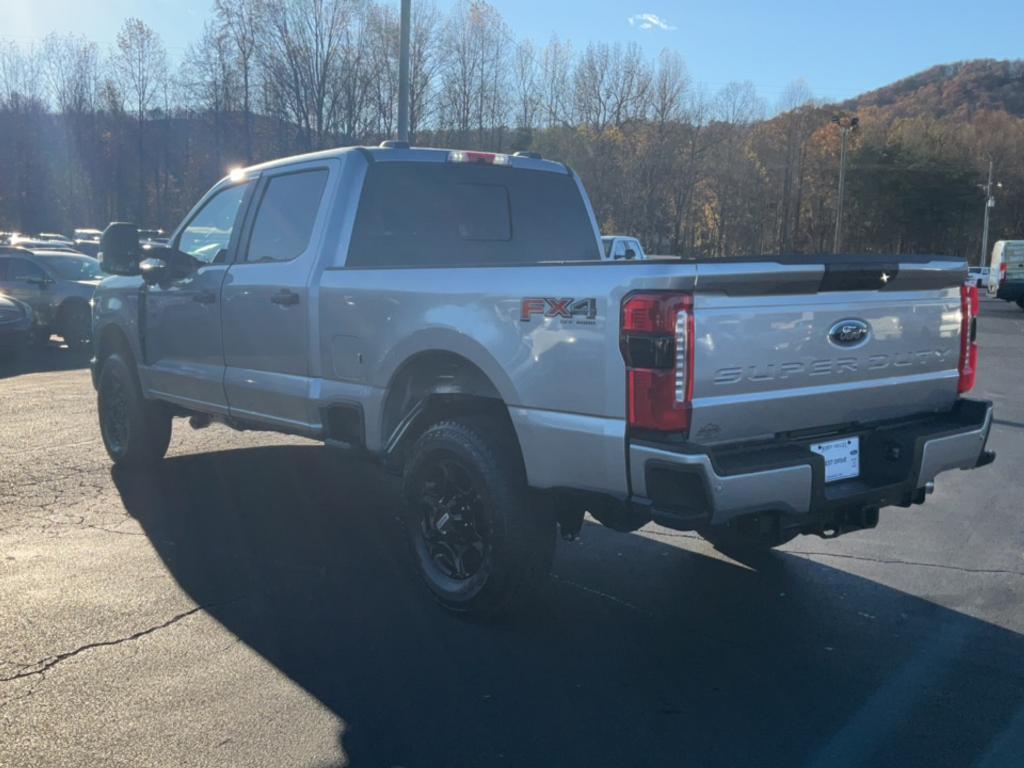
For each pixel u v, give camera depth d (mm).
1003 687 4020
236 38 42594
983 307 37312
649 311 3697
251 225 6141
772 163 66250
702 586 5219
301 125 41875
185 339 6527
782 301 3949
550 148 50750
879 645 4457
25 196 60844
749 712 3766
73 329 16844
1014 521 6594
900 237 74938
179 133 54500
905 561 5695
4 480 7141
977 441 4574
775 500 3820
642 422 3762
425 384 5004
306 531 6031
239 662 4109
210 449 8336
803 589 5195
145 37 54094
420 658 4203
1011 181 76688
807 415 4133
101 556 5457
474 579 4539
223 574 5211
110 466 7637
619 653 4309
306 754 3379
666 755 3426
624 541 6016
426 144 41688
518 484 4383
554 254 6438
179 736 3484
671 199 57438
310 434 5547
